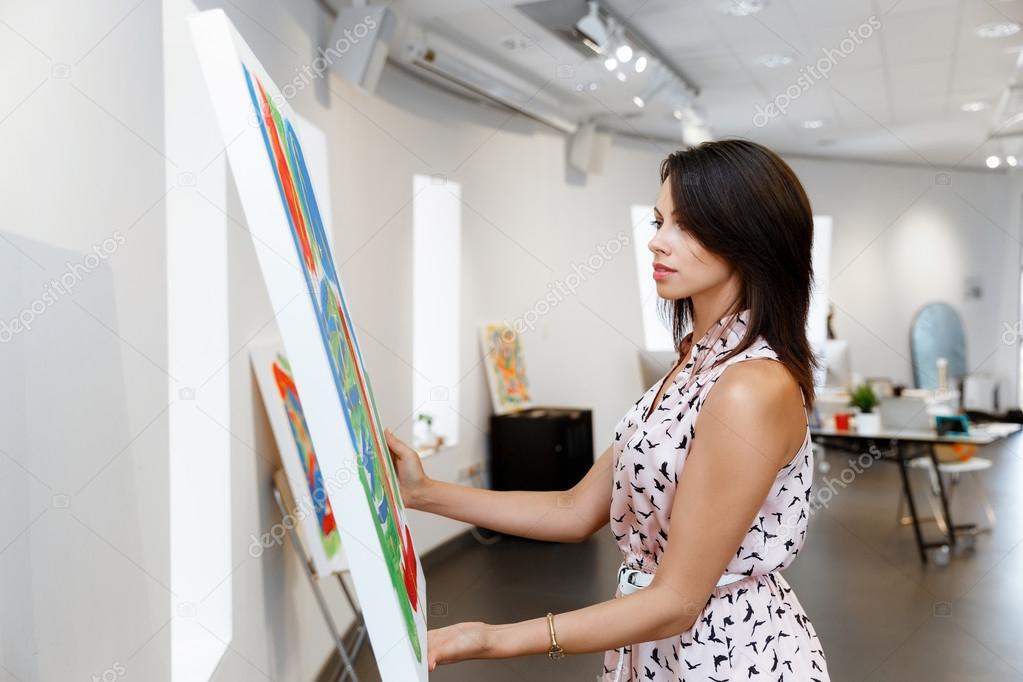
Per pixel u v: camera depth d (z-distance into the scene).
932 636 4.41
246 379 3.03
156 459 2.38
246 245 3.07
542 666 4.16
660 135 9.23
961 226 12.06
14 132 1.65
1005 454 10.09
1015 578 5.38
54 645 1.75
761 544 1.37
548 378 8.00
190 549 2.79
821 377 8.21
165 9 2.48
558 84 7.18
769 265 1.33
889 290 11.80
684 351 1.58
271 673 3.25
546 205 7.99
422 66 5.55
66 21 1.88
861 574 5.50
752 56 6.71
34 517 1.68
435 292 6.68
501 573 5.73
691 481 1.29
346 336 1.33
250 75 0.98
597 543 6.50
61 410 1.81
